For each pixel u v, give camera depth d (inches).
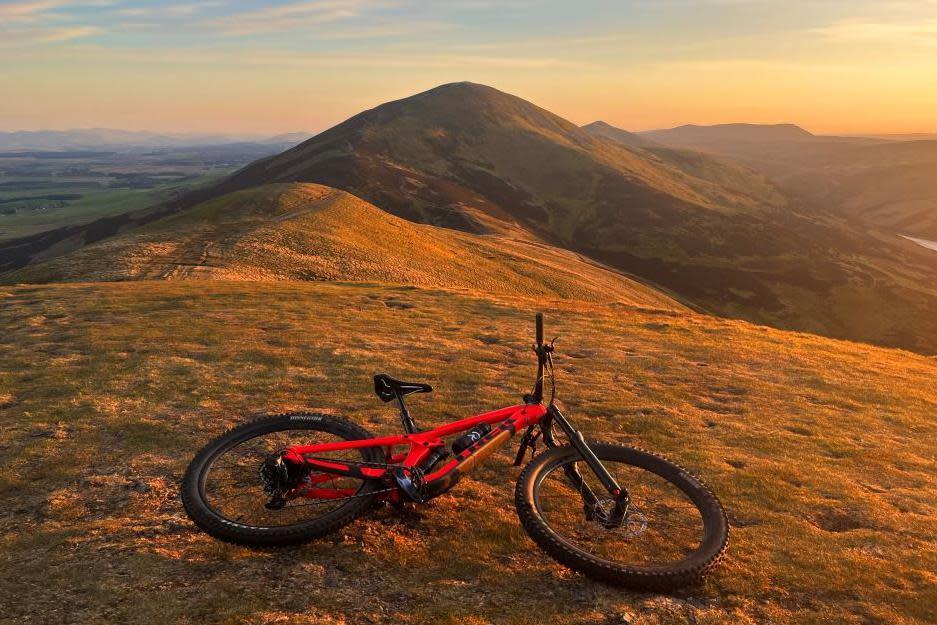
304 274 2100.1
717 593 165.0
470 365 469.1
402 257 2859.3
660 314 1076.5
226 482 209.3
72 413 301.4
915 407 450.9
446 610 148.4
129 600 146.5
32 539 176.9
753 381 490.0
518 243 5187.0
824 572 180.2
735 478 259.4
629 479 237.5
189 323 632.4
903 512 237.9
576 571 155.6
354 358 461.4
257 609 144.4
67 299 877.2
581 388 418.9
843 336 5915.4
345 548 174.7
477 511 202.8
